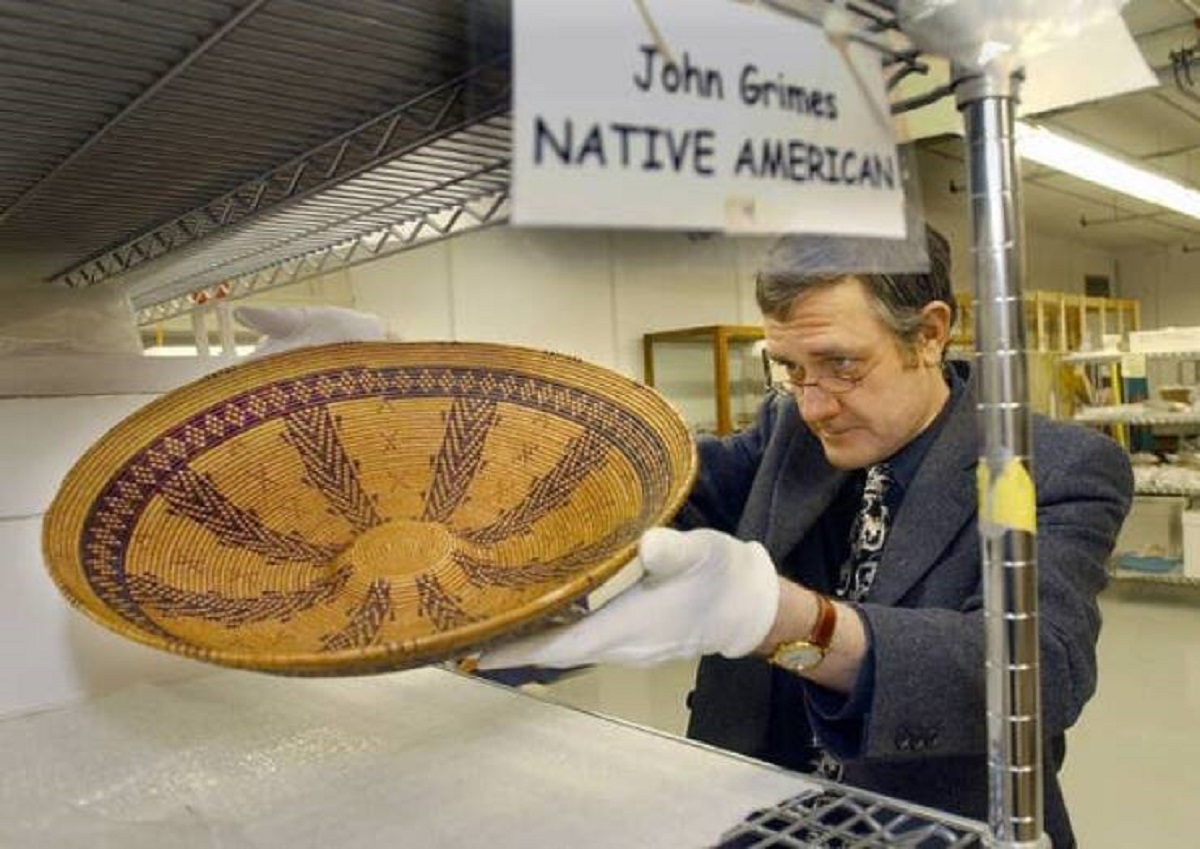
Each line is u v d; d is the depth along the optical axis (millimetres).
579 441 658
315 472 674
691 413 5141
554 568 551
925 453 868
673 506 506
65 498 581
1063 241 8961
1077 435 806
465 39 497
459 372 719
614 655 475
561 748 691
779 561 951
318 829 573
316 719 775
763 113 366
